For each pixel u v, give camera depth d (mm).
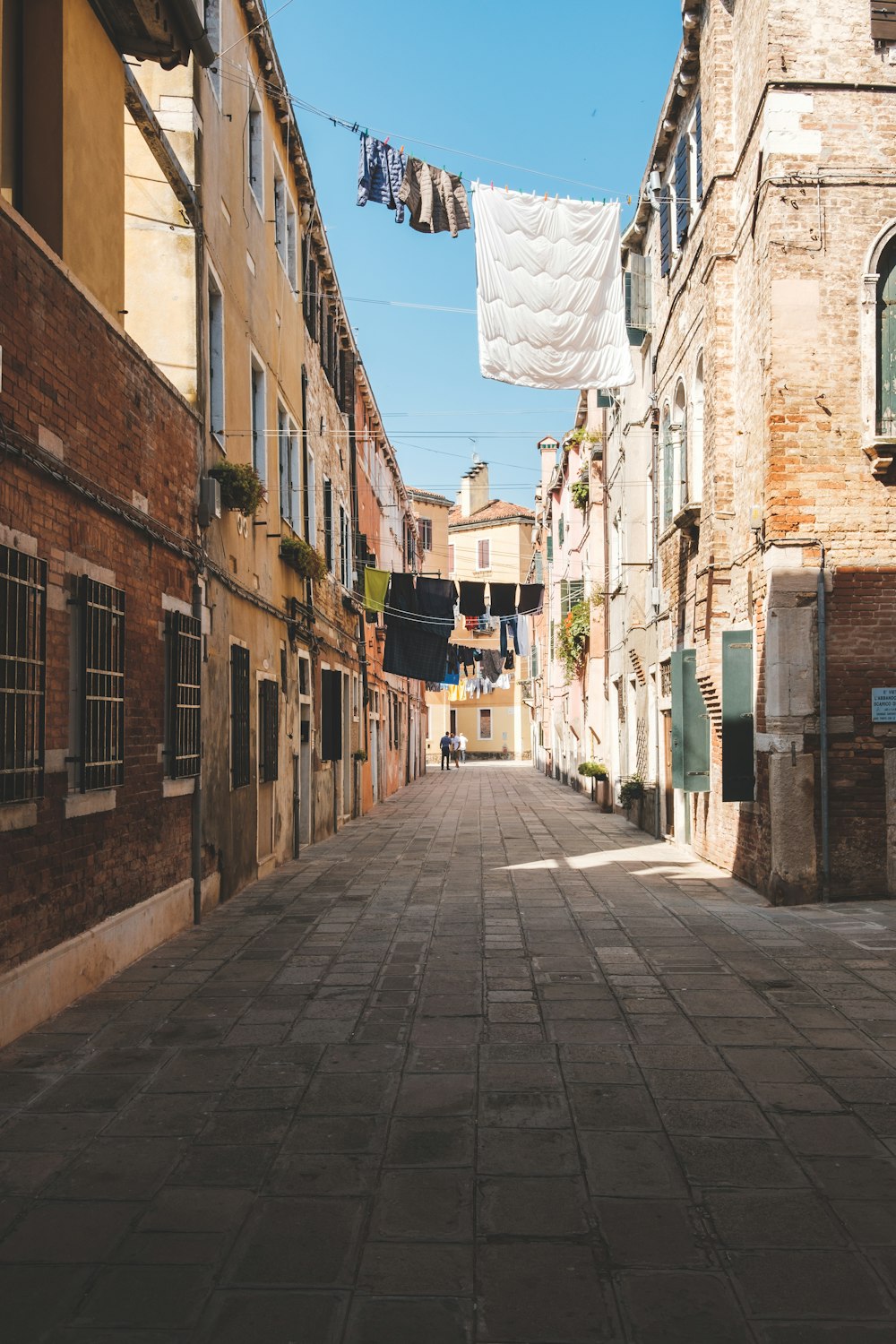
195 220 10422
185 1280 3463
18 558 6004
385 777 29422
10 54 7020
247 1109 5008
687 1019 6516
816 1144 4566
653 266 16938
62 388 6852
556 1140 4629
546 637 42719
